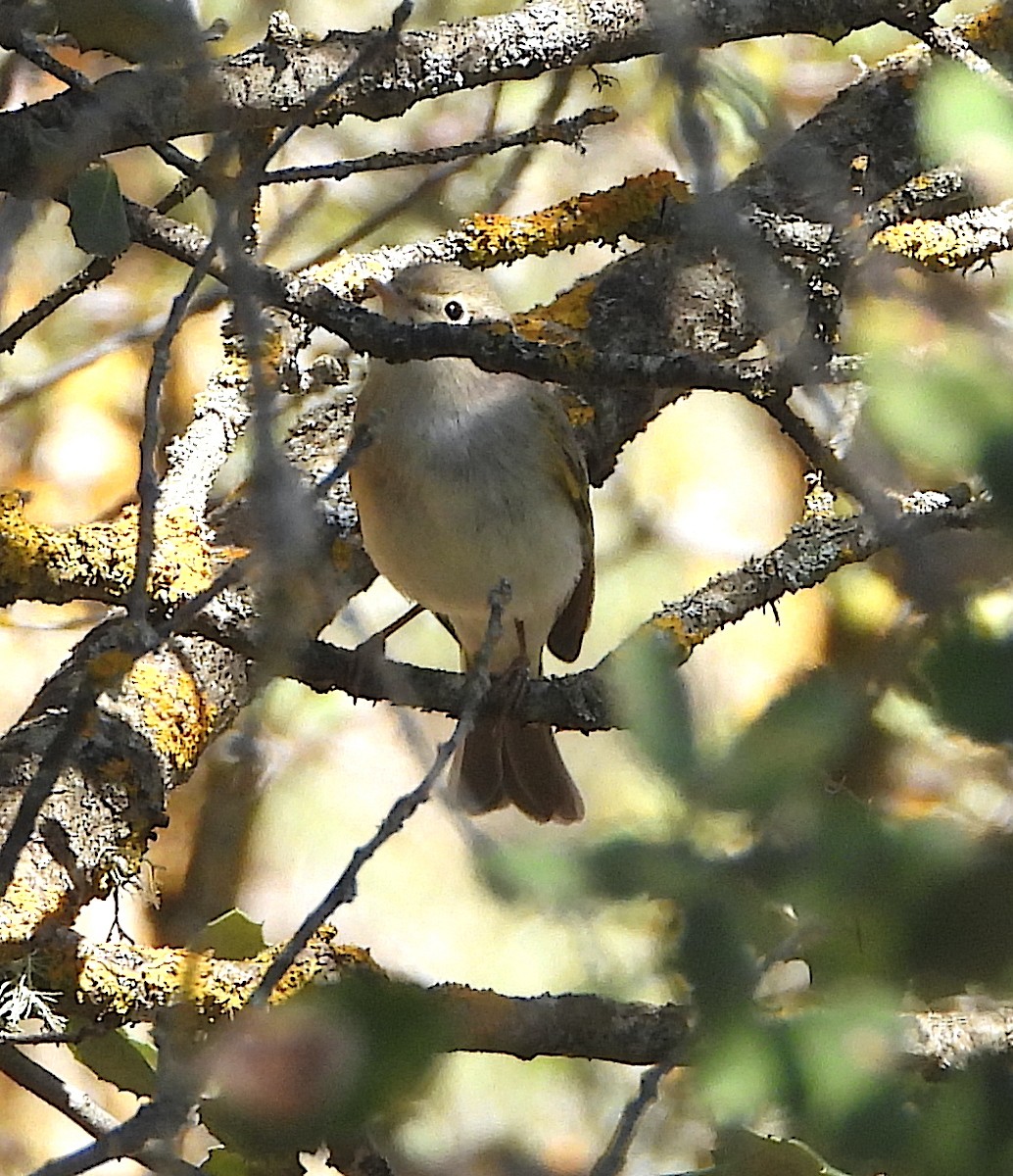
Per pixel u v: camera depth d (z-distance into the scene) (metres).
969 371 2.78
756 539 11.48
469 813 9.23
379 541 8.13
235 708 6.59
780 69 11.84
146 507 4.86
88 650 6.62
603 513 11.51
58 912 5.63
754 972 2.77
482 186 11.89
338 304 5.25
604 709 6.21
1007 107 3.20
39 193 5.44
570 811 9.26
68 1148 9.66
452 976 10.16
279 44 6.22
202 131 5.88
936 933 2.57
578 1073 10.11
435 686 6.48
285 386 7.40
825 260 6.83
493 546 8.41
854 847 2.64
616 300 8.23
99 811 5.91
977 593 2.66
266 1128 3.18
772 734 2.76
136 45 5.16
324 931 5.51
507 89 12.02
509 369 5.15
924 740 3.04
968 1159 2.73
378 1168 5.12
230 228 4.06
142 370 11.29
